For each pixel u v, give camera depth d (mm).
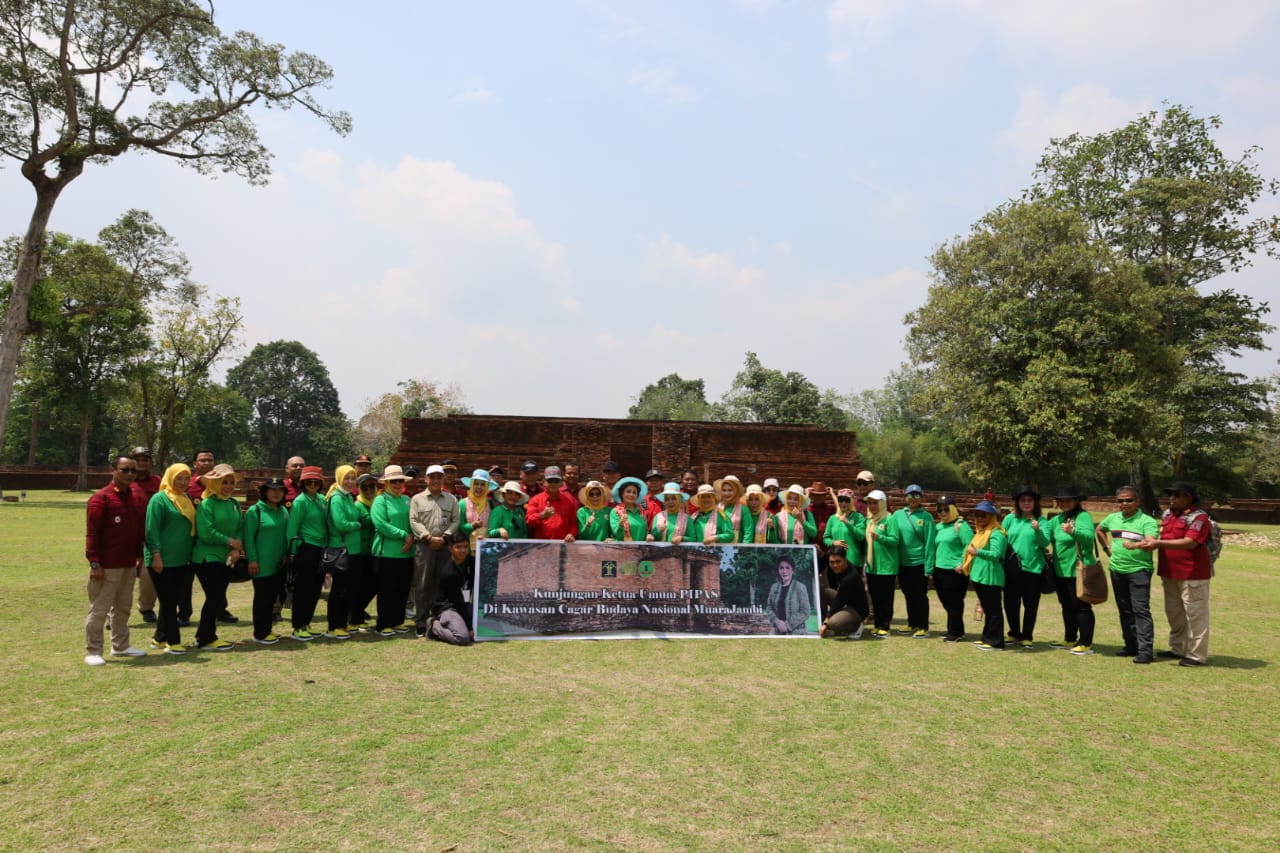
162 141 24172
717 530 9656
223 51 23328
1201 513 8227
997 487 27594
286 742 5055
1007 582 9133
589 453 18953
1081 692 6844
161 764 4637
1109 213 32875
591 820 3998
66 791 4227
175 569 7703
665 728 5523
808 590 9531
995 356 26328
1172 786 4660
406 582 9141
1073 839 3930
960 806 4305
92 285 37656
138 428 46094
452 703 6039
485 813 4055
